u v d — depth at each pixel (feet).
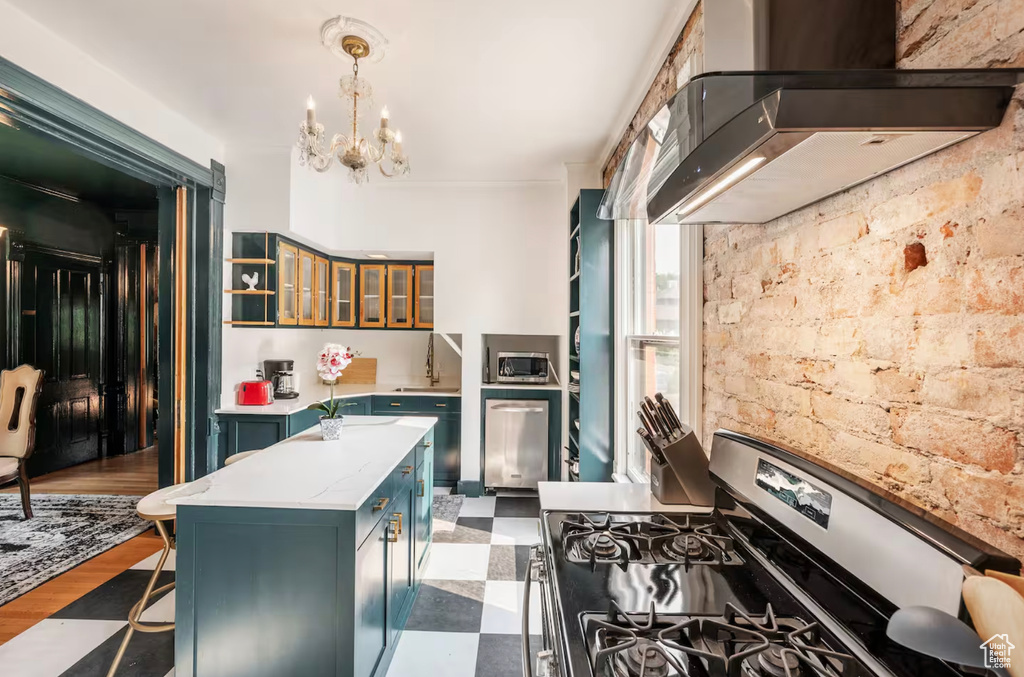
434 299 14.17
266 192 11.55
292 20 6.77
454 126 10.28
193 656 5.20
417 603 8.00
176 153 9.70
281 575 5.15
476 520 11.77
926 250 2.87
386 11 6.57
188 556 5.19
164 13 6.63
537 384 14.42
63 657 6.54
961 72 2.25
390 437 8.09
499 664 6.52
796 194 3.62
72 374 15.67
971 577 2.02
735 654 2.52
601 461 11.06
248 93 8.89
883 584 2.51
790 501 3.34
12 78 6.49
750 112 2.56
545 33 7.03
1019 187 2.32
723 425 5.51
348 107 9.44
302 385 15.07
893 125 2.32
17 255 13.84
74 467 15.53
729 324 5.37
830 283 3.73
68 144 8.24
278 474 6.00
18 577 8.66
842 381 3.61
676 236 7.68
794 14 3.25
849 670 2.46
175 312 10.87
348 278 15.53
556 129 10.41
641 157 3.52
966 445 2.62
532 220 14.17
